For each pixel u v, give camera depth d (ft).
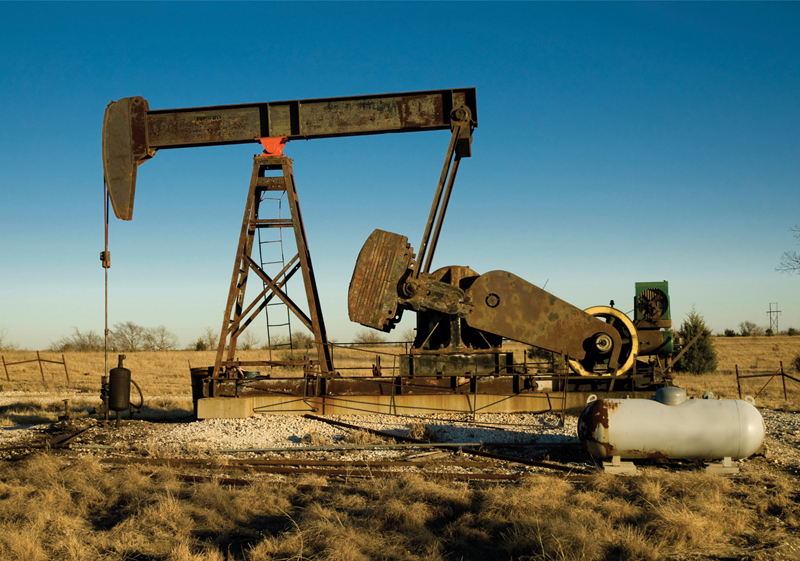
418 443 33.63
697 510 20.83
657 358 46.60
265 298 43.68
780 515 21.30
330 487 24.75
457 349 43.06
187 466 29.22
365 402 42.52
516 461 29.40
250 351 159.84
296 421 40.11
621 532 18.89
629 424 27.02
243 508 22.02
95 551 18.47
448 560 17.81
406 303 42.01
